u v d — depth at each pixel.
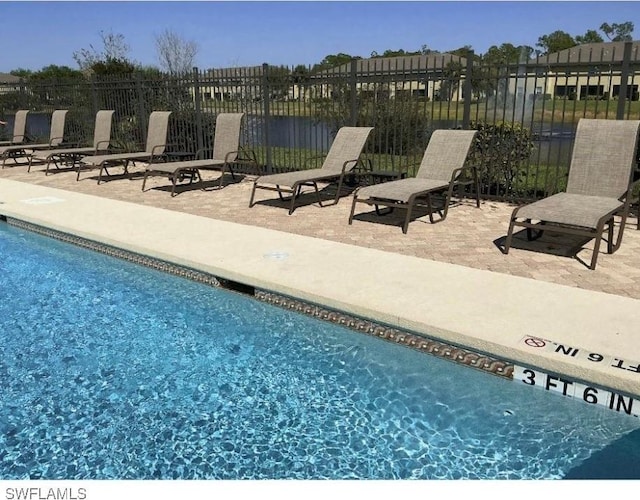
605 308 4.01
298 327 4.69
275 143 11.83
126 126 14.70
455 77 8.46
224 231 6.57
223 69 11.67
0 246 7.35
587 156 6.16
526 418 3.35
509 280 4.65
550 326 3.73
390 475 2.91
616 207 5.39
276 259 5.40
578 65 7.32
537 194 8.61
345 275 4.88
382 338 4.21
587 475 2.86
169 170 9.22
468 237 6.29
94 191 10.09
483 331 3.68
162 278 5.91
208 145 12.88
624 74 6.94
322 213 7.76
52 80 16.92
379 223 7.07
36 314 5.11
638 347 3.40
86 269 6.36
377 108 10.05
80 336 4.65
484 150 8.50
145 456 3.13
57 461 3.10
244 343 4.46
